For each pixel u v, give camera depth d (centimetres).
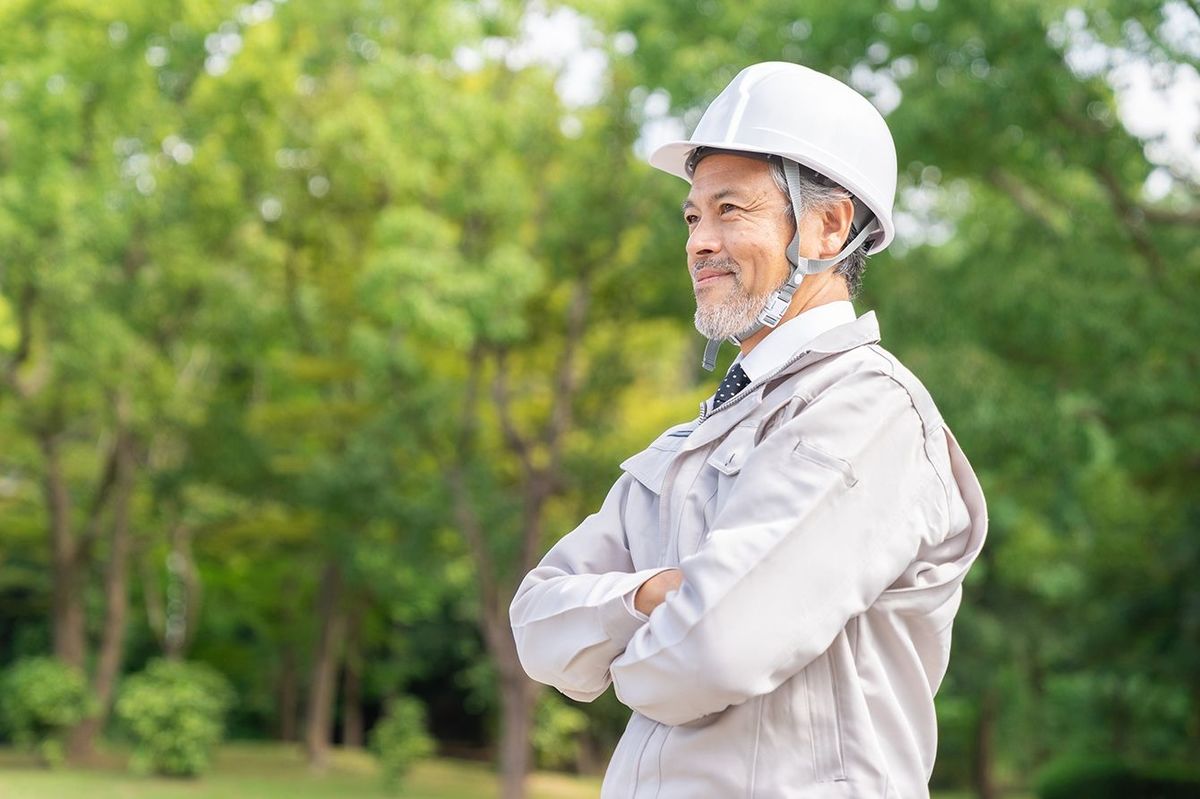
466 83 2530
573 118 2439
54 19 2456
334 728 4719
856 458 205
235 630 4544
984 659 3309
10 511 3388
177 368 3042
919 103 1598
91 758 3020
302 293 2806
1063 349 1761
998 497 2309
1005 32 1548
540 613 219
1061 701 4025
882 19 1728
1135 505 2819
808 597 197
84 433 3044
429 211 2466
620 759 217
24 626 4144
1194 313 1662
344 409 2919
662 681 198
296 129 2589
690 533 219
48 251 2412
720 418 225
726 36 1989
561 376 2556
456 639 4209
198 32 2556
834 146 226
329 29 2503
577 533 239
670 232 2181
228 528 3294
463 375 2777
